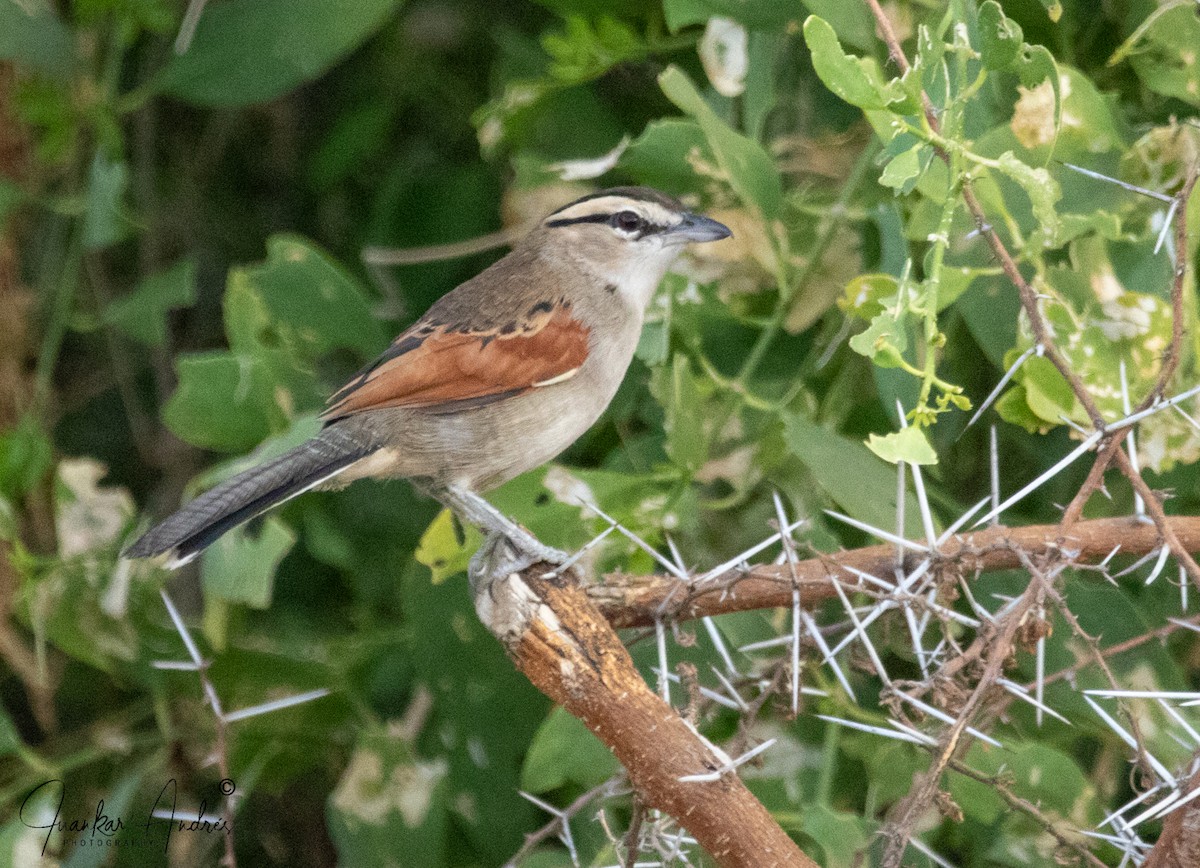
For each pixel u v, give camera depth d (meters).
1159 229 8.88
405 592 10.70
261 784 11.79
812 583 7.55
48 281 12.41
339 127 12.92
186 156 13.59
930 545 7.34
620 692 6.82
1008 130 8.74
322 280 10.80
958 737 6.65
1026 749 8.86
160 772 11.77
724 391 10.48
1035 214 7.25
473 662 10.64
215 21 10.72
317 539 11.88
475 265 12.62
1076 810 8.82
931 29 8.27
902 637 9.45
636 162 10.59
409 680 11.84
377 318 11.71
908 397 9.23
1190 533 7.48
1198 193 8.49
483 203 12.60
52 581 11.09
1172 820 6.63
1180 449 8.76
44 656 11.86
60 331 11.66
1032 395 8.70
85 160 12.24
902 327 7.23
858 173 10.12
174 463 13.20
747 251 10.41
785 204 10.39
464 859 11.02
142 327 11.54
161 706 11.41
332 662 11.49
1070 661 9.15
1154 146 9.00
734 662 9.75
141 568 11.21
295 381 10.81
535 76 11.91
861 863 7.34
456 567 10.08
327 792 12.58
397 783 10.37
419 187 12.68
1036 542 7.42
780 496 10.59
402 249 12.61
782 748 10.14
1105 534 7.49
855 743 9.76
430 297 12.62
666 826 7.97
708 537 10.59
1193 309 8.67
